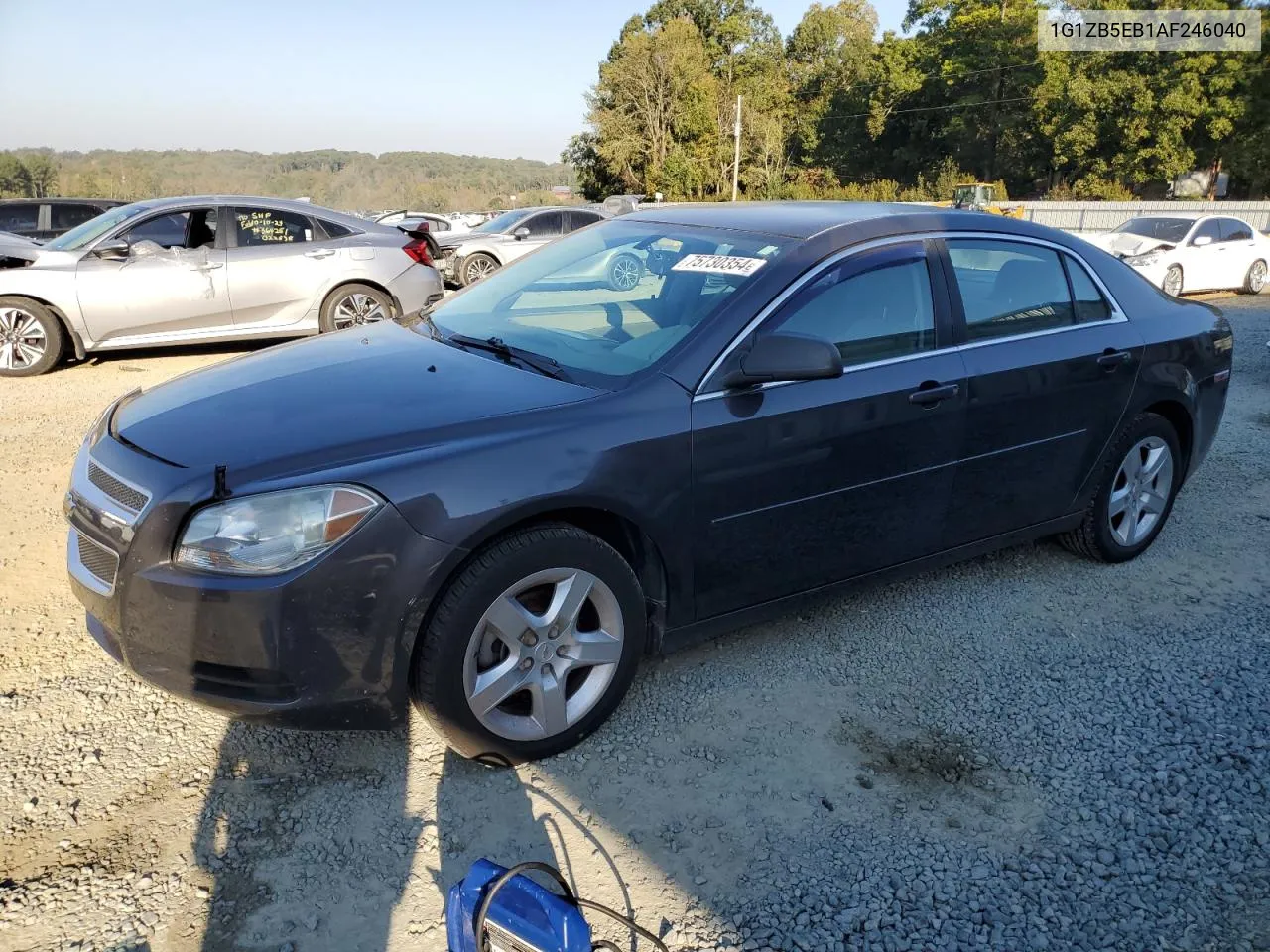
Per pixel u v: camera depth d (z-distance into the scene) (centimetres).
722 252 338
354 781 273
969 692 328
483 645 265
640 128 6644
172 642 243
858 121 7119
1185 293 1573
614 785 273
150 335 844
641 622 294
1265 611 393
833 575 336
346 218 932
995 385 355
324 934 219
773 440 302
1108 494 418
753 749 293
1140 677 339
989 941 222
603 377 297
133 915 222
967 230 367
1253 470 591
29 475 538
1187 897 237
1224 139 4900
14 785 268
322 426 263
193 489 241
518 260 421
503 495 254
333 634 241
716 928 223
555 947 187
